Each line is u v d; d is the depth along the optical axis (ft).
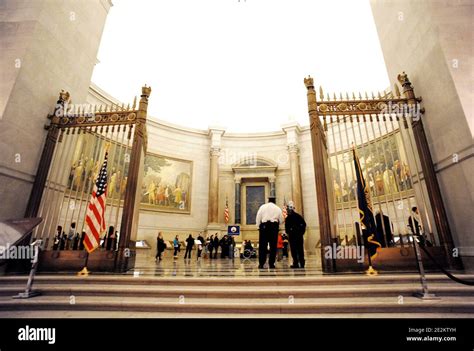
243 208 56.95
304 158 57.82
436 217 15.03
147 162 51.34
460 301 9.36
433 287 10.51
